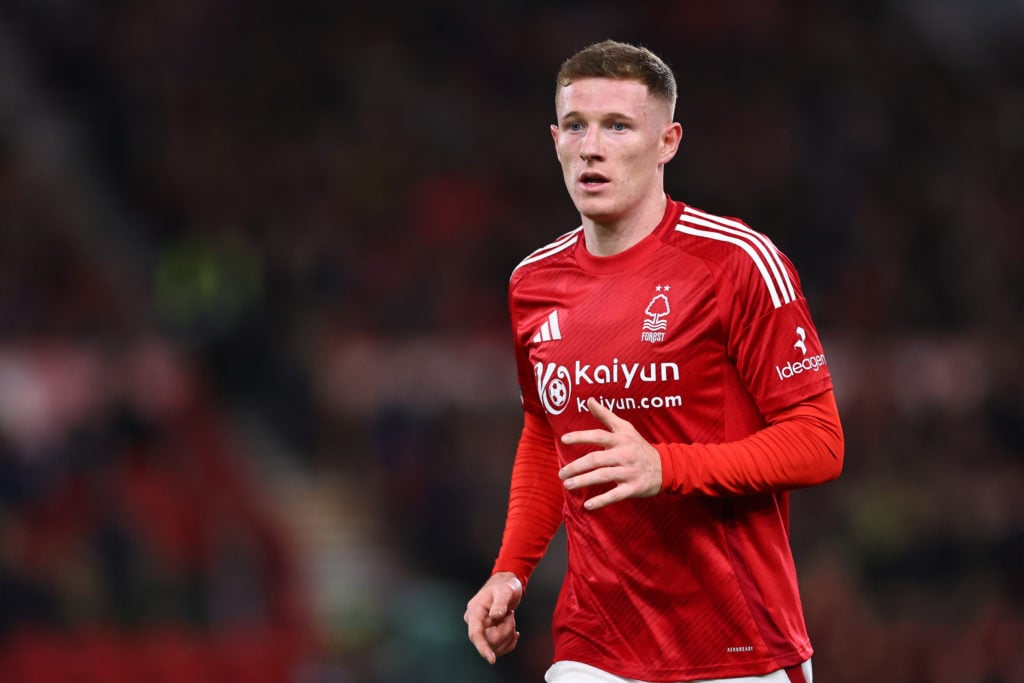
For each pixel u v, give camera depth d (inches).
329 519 1696.6
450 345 1828.2
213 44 2479.1
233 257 1863.9
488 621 470.3
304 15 2568.9
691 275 422.6
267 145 2337.6
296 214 2194.9
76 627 1360.7
